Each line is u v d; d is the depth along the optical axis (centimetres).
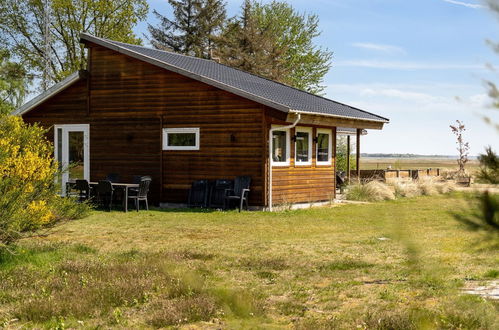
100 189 1739
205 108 1833
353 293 691
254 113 1755
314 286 741
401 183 2489
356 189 2286
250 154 1766
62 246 1038
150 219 1555
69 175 2039
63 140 2064
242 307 334
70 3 3609
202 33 4969
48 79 3591
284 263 895
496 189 232
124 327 550
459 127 2597
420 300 636
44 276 786
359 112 2280
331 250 1052
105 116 1994
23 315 592
